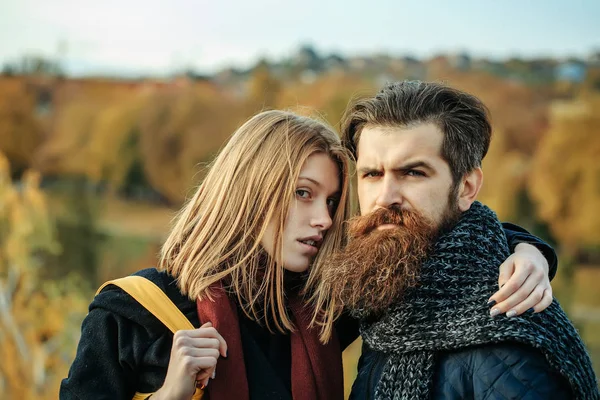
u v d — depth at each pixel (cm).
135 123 3988
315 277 227
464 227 203
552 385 181
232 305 217
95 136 4019
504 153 3088
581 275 2572
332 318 222
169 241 230
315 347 220
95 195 3784
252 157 224
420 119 201
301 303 227
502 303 186
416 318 198
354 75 4225
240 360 208
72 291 1309
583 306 2216
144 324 209
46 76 4316
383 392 198
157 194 3891
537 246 219
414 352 197
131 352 207
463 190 209
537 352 184
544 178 2916
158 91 4184
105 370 207
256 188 221
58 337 1224
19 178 3962
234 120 3891
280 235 219
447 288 197
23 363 1184
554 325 189
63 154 3984
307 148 221
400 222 201
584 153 2920
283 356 220
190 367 191
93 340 209
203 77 4503
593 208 2798
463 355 191
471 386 187
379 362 207
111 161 3947
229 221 221
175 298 217
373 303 203
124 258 2767
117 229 3162
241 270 221
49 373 1195
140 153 3934
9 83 4184
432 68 4294
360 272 200
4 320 1211
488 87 3694
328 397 217
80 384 204
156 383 205
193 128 3944
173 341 197
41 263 1434
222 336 209
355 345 1291
